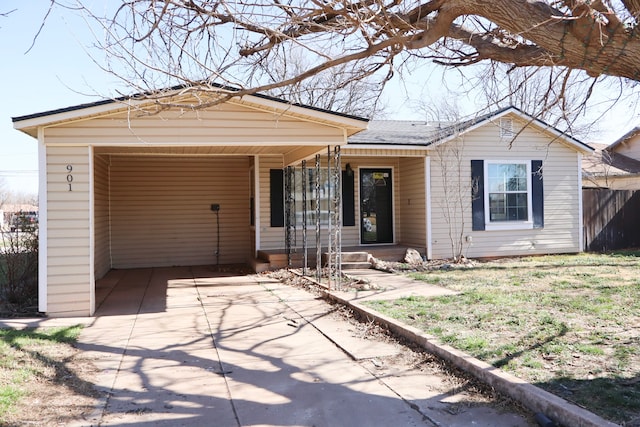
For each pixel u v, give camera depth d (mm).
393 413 4074
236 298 9141
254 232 13438
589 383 4230
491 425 3803
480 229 13711
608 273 10352
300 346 6070
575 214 14680
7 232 8523
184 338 6465
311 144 8500
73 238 7617
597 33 3820
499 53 5332
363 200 14344
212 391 4629
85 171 7629
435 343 5469
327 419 3996
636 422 3494
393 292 8742
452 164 13508
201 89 4922
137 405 4301
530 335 5688
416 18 5426
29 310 7891
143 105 6270
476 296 8016
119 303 8758
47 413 4070
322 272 11383
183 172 14055
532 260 13234
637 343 5281
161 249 13844
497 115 13430
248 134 8078
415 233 13938
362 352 5695
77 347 6008
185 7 4895
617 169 20875
